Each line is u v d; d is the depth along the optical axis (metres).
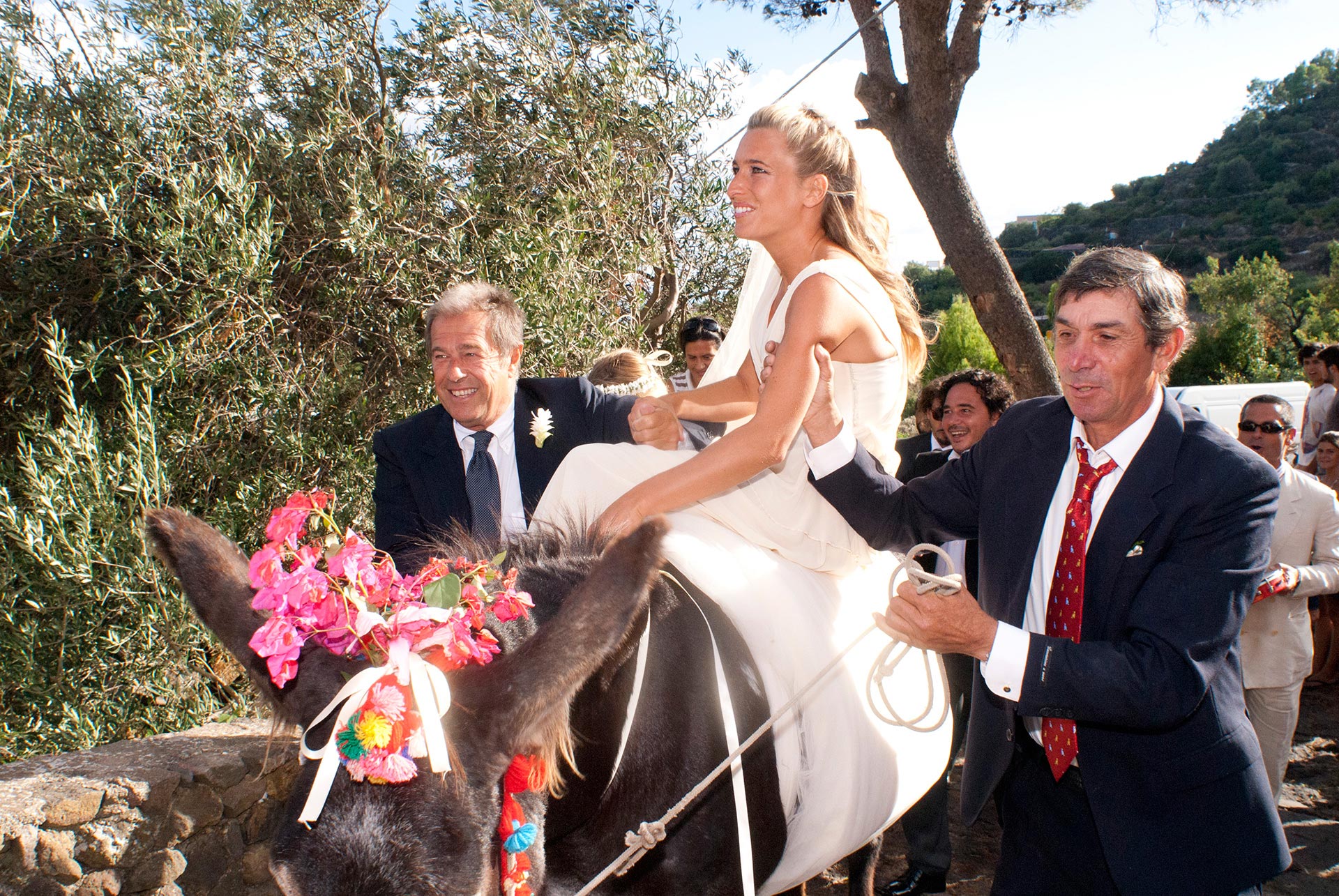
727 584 1.98
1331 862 3.93
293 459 4.83
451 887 1.14
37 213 4.50
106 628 3.85
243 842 2.89
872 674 1.91
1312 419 9.52
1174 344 1.81
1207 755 1.82
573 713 1.57
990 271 6.97
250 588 1.47
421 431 2.85
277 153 5.20
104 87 4.86
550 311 5.33
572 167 6.09
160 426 4.51
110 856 2.60
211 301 4.62
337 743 1.19
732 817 1.85
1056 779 2.01
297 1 5.57
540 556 1.77
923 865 3.46
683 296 7.13
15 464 4.38
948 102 6.73
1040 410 2.11
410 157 5.60
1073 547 1.90
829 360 2.03
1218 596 1.73
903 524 2.20
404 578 1.51
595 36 6.55
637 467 2.11
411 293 5.21
